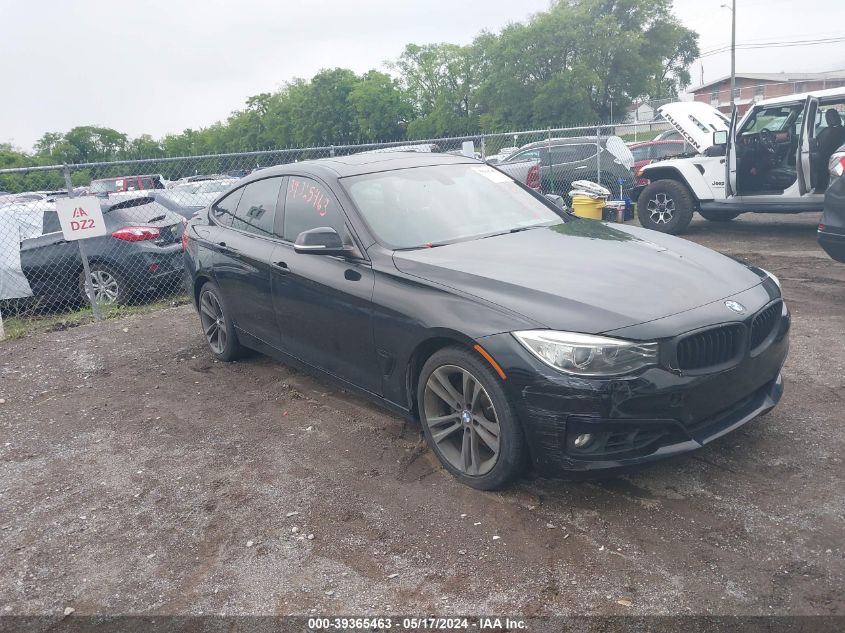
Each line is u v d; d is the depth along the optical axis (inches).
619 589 104.7
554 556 113.9
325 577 114.1
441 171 184.2
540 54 2332.7
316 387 201.3
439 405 142.6
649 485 132.6
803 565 106.5
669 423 117.9
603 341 114.9
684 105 429.4
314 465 153.4
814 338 209.9
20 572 123.3
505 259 143.0
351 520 130.0
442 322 131.5
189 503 142.1
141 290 327.3
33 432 187.6
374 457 154.6
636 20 2493.8
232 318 212.5
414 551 118.6
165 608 110.3
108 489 151.3
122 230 324.5
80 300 337.1
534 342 118.7
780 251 350.6
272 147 3885.3
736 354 125.4
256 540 126.4
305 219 176.1
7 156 3585.1
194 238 226.5
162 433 178.9
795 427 151.7
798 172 356.8
